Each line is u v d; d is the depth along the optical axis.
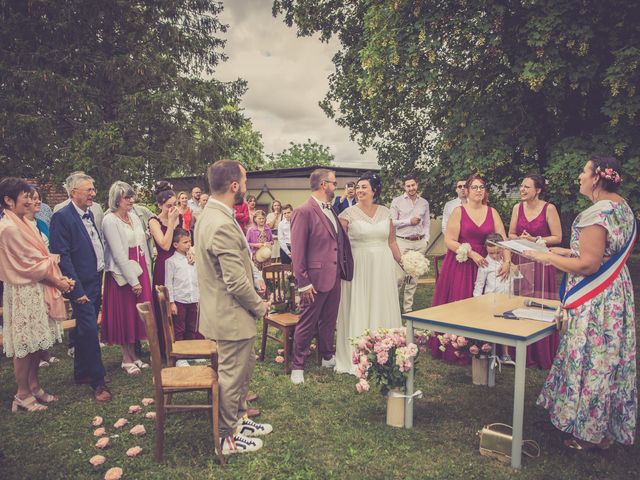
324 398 3.89
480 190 4.65
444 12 8.57
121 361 4.89
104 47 16.53
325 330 4.64
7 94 14.33
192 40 18.59
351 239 4.59
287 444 3.13
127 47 16.72
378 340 3.38
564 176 7.82
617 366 2.83
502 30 8.20
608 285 2.80
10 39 14.75
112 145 14.68
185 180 18.19
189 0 18.62
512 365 4.68
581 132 8.48
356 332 4.46
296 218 4.29
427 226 6.88
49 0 14.79
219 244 2.78
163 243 4.65
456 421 3.47
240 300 2.85
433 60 8.38
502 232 4.71
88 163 14.19
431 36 8.46
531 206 4.87
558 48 7.66
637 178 7.28
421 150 12.89
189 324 4.85
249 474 2.78
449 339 3.67
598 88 8.41
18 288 3.51
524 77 7.59
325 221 4.32
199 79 19.08
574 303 2.88
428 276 10.44
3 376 4.51
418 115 12.36
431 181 10.85
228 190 2.92
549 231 4.77
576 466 2.84
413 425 3.41
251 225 9.09
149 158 16.81
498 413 3.61
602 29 7.61
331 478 2.73
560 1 7.46
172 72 17.11
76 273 3.92
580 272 2.80
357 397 3.92
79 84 15.05
